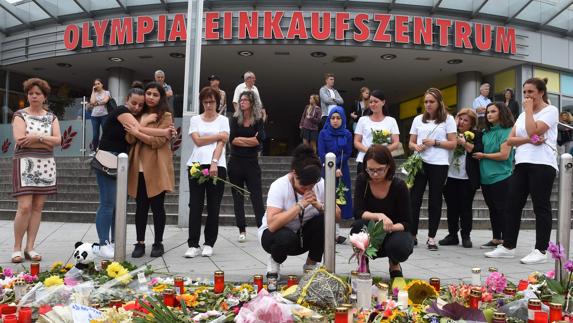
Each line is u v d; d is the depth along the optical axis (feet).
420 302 11.07
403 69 60.64
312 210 13.98
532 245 22.49
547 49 57.16
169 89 35.94
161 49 53.98
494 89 61.67
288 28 50.90
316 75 64.39
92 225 28.48
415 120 21.54
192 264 16.62
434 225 20.66
